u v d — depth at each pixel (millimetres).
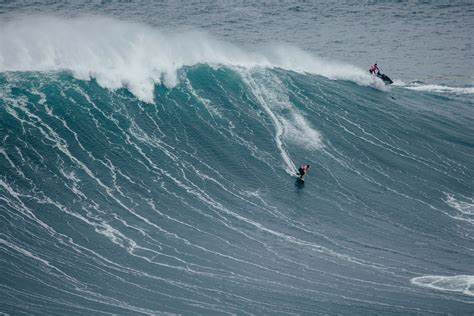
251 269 100062
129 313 87500
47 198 109500
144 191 116000
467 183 132125
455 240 112562
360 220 117062
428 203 124000
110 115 135125
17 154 118125
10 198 108062
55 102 134000
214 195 118812
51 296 89375
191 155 129000
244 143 135500
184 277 96312
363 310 91688
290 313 90375
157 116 139000
